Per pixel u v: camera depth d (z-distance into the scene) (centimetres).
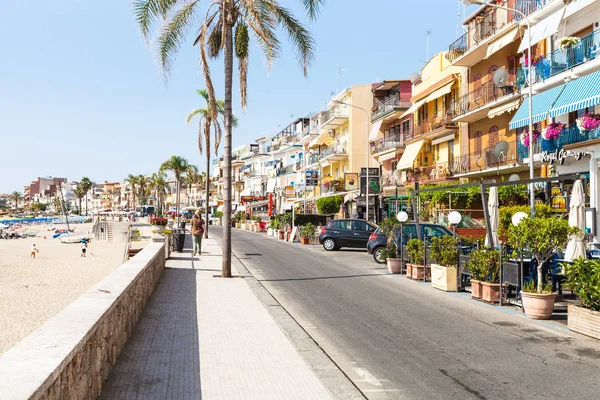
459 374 641
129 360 654
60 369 342
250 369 641
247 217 6619
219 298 1184
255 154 9906
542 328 889
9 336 1263
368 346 783
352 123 5669
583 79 1983
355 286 1433
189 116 4203
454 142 3672
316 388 573
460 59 3247
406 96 4769
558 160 2228
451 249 1357
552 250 956
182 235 2573
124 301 717
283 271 1828
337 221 2789
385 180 4741
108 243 6212
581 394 566
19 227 11444
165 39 1630
